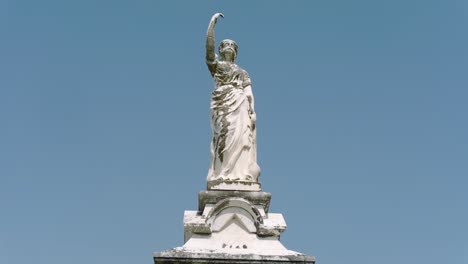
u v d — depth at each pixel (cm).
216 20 3156
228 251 2655
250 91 3100
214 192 2845
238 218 2772
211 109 3052
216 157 2967
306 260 2617
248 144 2980
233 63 3198
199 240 2722
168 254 2591
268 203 2855
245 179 2905
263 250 2689
